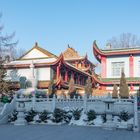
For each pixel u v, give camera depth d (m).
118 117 23.08
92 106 26.16
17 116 23.89
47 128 20.25
